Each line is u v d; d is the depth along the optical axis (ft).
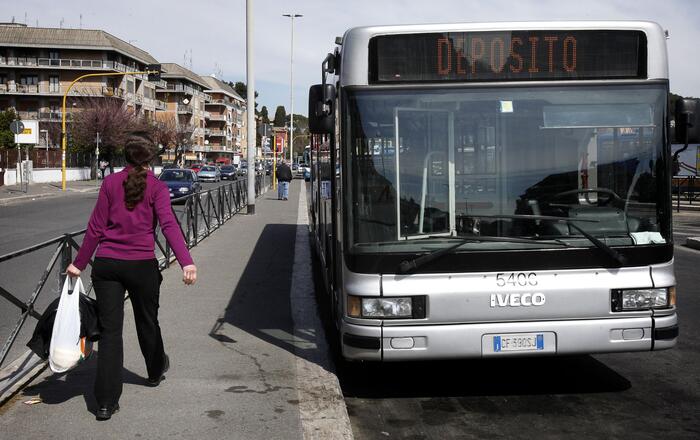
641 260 16.93
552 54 17.34
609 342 16.78
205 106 437.17
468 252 16.60
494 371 20.84
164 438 14.30
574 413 17.19
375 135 17.17
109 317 15.20
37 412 15.64
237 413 15.74
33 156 182.19
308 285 31.99
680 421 16.56
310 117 19.29
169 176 110.93
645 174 17.30
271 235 53.16
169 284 32.32
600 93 17.37
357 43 17.28
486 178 17.15
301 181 192.95
